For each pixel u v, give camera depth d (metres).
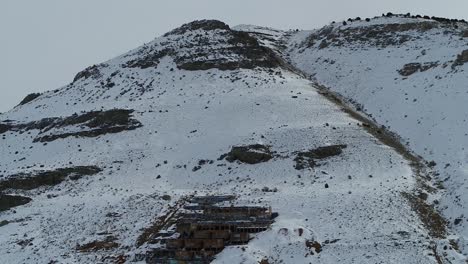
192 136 89.12
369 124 90.25
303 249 54.91
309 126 85.62
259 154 79.06
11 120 111.12
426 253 53.25
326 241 56.44
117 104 104.81
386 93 101.62
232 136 86.06
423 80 100.31
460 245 56.09
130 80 117.75
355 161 76.12
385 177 71.31
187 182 76.94
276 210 63.34
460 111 84.50
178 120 94.50
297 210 62.81
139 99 106.38
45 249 60.38
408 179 70.25
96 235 62.28
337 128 85.12
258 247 56.09
